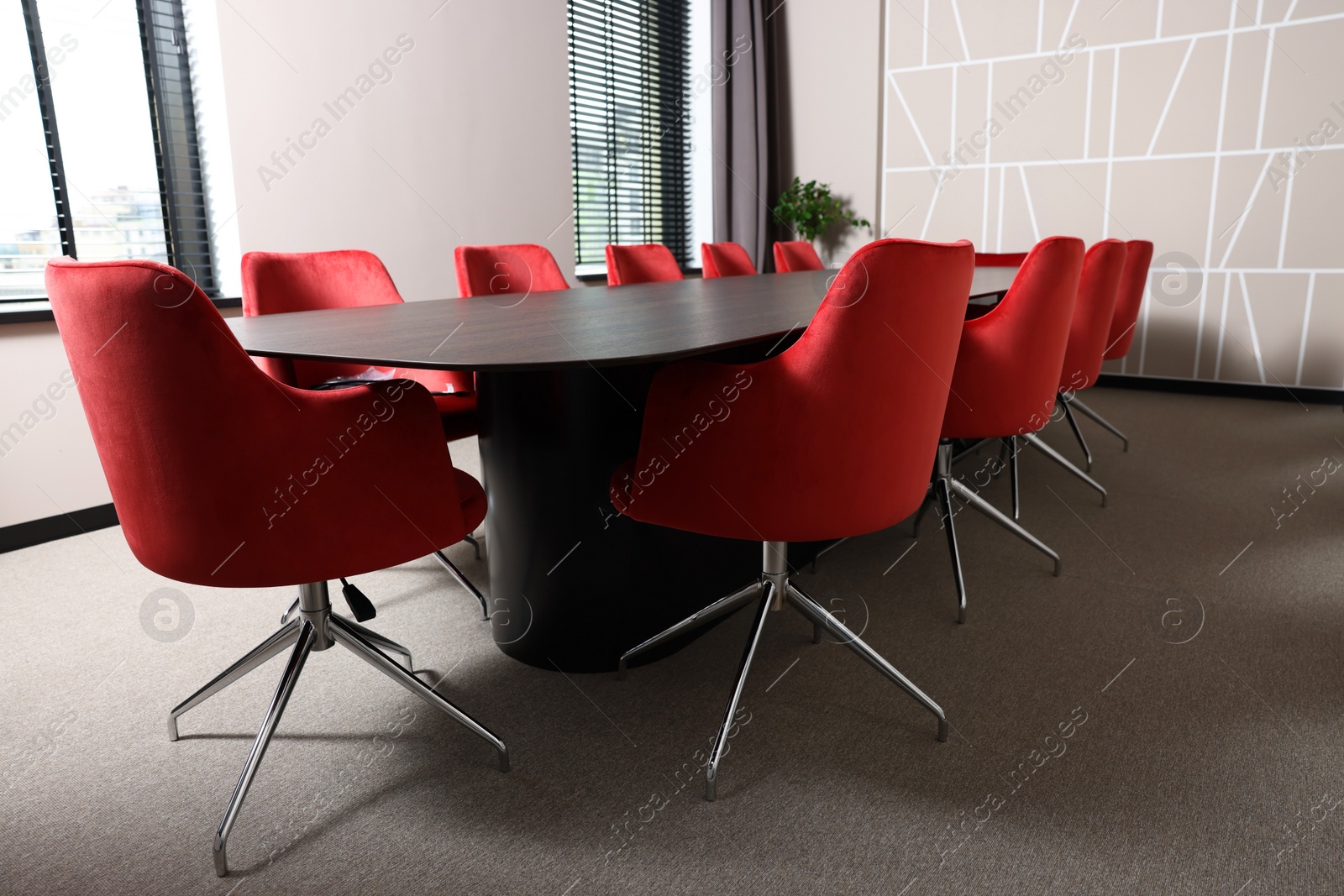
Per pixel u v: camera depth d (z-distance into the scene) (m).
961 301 1.30
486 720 1.55
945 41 4.86
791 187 5.27
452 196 3.73
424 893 1.13
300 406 1.12
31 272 2.66
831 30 5.11
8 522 2.51
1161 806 1.28
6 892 1.14
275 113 3.04
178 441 1.08
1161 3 4.31
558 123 4.24
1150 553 2.35
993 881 1.14
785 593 1.56
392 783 1.37
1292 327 4.35
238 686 1.69
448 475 1.29
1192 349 4.62
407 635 1.91
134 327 1.03
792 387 1.22
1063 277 1.94
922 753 1.43
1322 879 1.13
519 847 1.22
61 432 2.61
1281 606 1.99
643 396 1.62
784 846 1.21
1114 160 4.58
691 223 5.61
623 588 1.68
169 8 2.88
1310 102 4.08
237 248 3.04
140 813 1.30
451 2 3.62
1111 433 3.81
